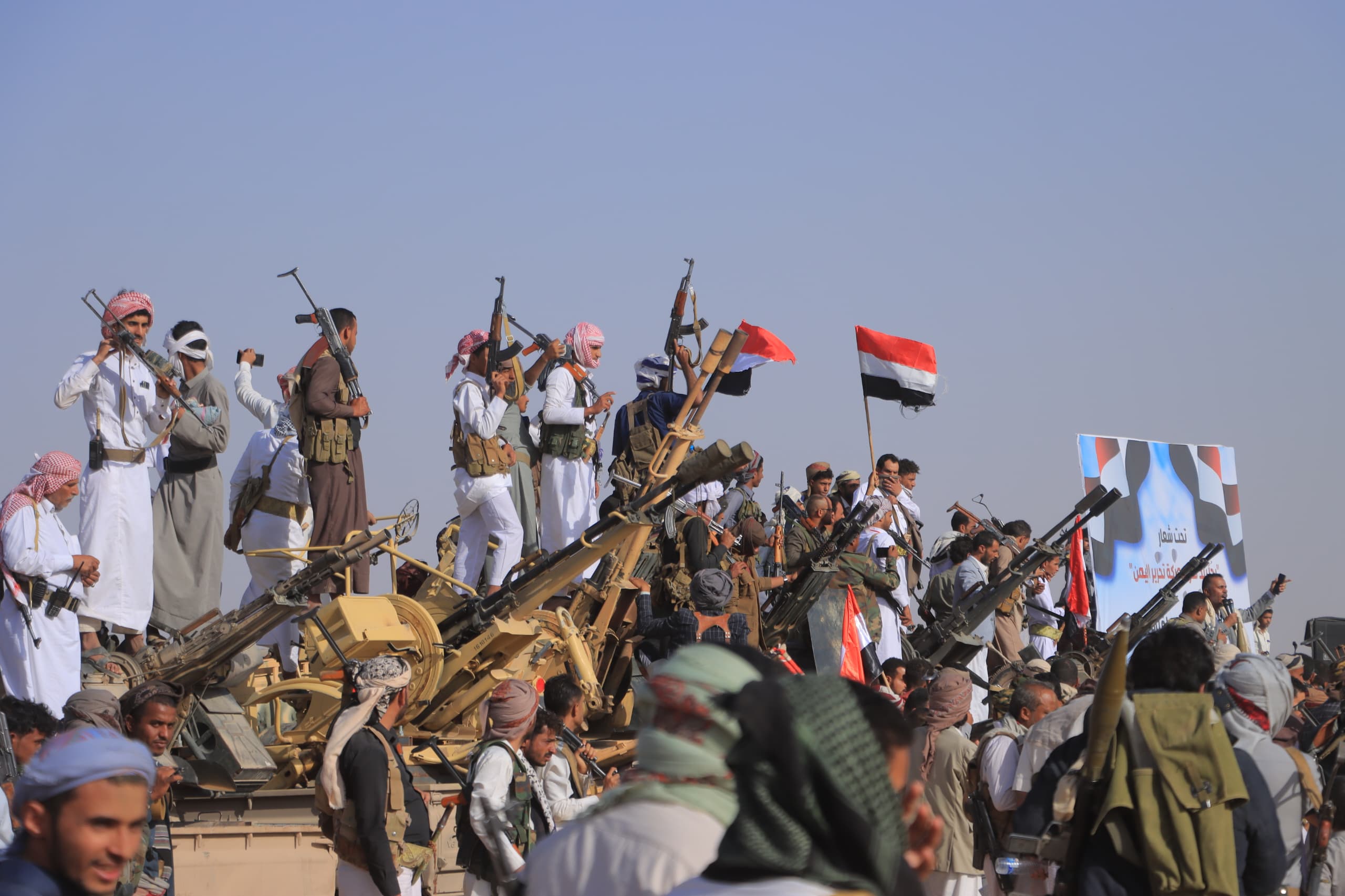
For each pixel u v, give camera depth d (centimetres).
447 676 2131
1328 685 3444
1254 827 1133
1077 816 1135
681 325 3158
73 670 2041
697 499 3059
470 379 2794
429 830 1594
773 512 3175
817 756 505
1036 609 3647
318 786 1494
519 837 1507
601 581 2573
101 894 741
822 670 2784
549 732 1580
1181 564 4191
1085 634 3647
